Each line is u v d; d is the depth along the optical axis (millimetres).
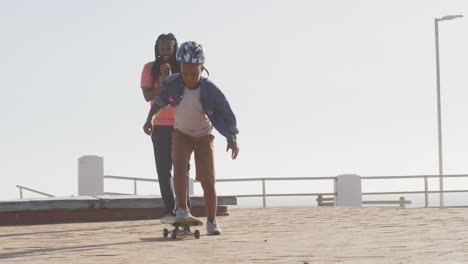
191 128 8977
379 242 7863
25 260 6977
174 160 9008
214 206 9281
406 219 11008
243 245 7844
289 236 8836
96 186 26703
